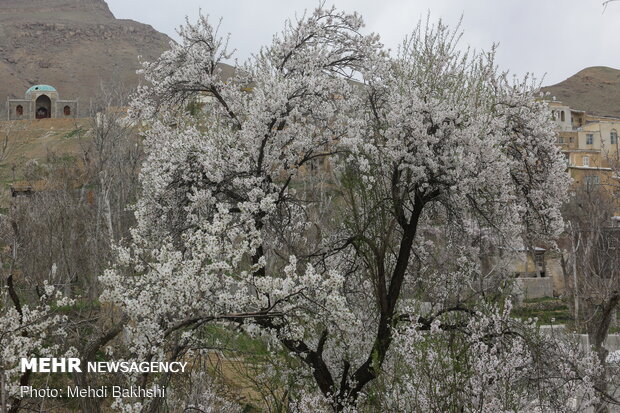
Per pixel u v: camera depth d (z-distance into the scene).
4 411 8.55
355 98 14.33
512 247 14.95
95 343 9.34
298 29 14.83
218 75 14.94
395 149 12.91
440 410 9.44
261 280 9.83
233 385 14.23
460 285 13.70
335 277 9.49
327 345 13.67
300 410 11.95
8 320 9.17
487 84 14.02
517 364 10.13
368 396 11.45
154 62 14.93
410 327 10.55
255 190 12.52
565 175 14.23
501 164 12.65
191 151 13.48
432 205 14.73
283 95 13.05
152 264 9.67
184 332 9.95
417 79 13.66
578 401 12.07
